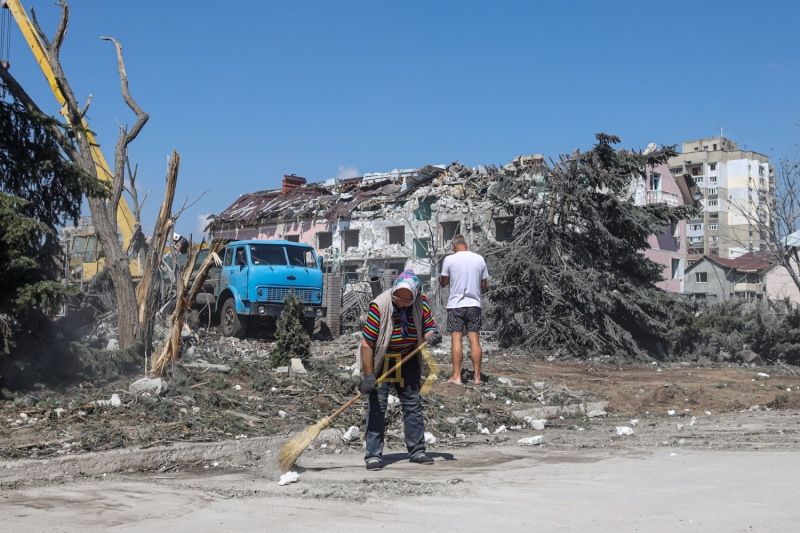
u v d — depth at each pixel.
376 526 4.17
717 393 12.04
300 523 4.27
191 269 9.48
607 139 18.31
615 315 18.50
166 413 7.58
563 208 18.69
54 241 10.48
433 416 8.76
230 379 10.04
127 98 11.77
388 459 6.79
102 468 6.04
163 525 4.27
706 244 89.06
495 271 18.48
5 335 8.34
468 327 10.88
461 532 3.99
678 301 18.61
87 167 11.22
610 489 5.09
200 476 6.00
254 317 18.56
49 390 8.67
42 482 5.60
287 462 5.92
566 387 11.75
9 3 24.69
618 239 18.16
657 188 42.28
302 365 10.85
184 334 15.23
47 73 24.42
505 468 6.18
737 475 5.49
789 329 19.02
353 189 43.69
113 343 11.80
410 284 6.21
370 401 6.28
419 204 37.47
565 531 3.94
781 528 3.86
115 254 10.83
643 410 10.91
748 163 91.81
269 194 49.88
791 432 8.23
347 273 40.03
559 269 17.94
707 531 3.83
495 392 10.54
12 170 10.07
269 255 18.94
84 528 4.22
